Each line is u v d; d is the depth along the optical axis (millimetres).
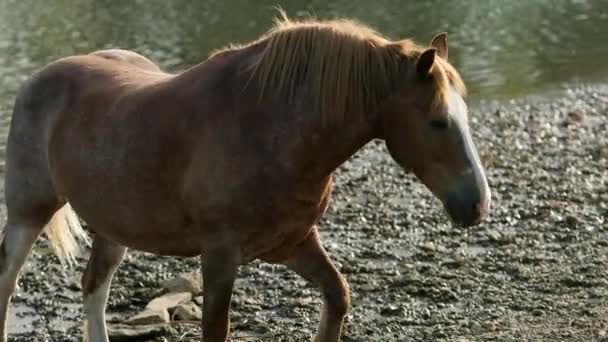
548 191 13102
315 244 6840
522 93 19672
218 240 6449
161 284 9766
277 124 6312
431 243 11102
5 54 22812
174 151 6516
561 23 27609
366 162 14977
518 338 8133
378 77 6246
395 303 9195
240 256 6496
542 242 11039
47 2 31000
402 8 30094
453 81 6277
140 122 6707
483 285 9648
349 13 29016
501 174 14031
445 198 6156
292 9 29453
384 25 27297
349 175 14211
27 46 23906
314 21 6781
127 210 6824
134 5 30562
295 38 6367
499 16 28828
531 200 12695
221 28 26172
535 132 16625
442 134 6113
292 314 8984
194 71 6754
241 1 30812
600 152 15094
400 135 6262
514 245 10961
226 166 6316
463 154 6109
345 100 6258
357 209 12484
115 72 7426
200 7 29891
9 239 7730
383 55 6273
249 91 6387
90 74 7441
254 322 8719
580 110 18094
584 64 22156
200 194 6402
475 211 6074
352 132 6344
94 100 7129
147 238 6883
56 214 7781
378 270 10141
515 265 10219
